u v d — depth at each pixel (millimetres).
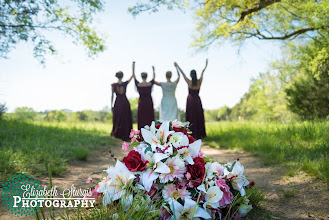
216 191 1952
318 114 11445
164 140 2111
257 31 9492
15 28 7359
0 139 5109
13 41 7398
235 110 32469
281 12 9484
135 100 29844
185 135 2182
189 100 7992
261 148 5469
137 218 1636
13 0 6906
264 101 20641
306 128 6250
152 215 1691
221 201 2008
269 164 4176
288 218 2127
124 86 8250
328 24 8977
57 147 5113
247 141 6266
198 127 7969
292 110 12609
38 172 3414
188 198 1892
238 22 8219
